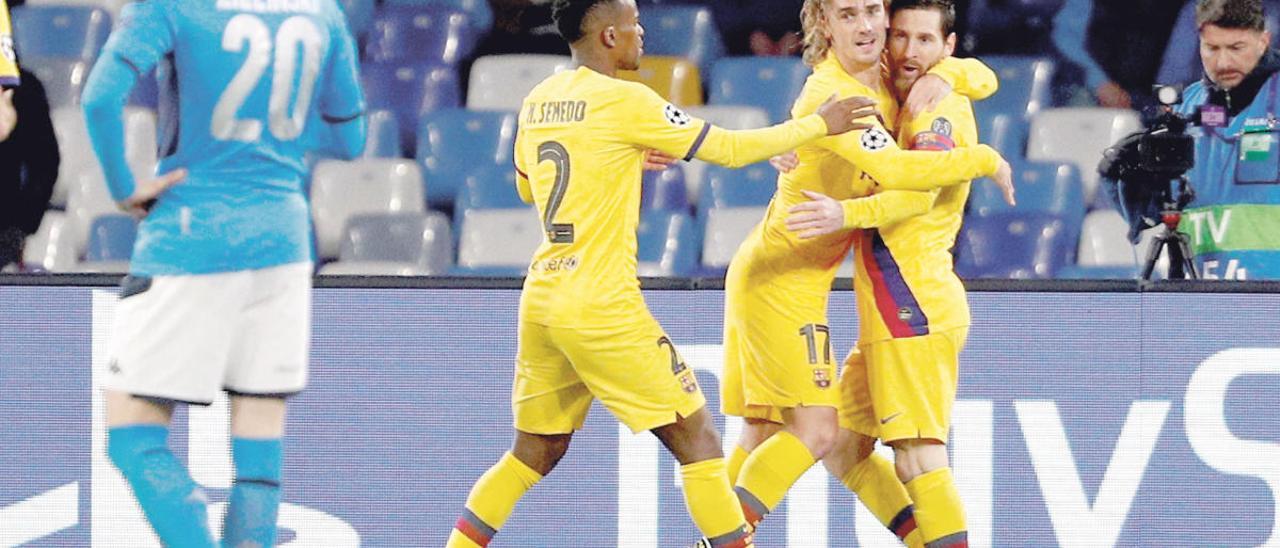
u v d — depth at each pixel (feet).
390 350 59.77
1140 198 66.03
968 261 83.10
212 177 49.65
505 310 59.93
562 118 52.54
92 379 58.95
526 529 59.82
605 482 59.82
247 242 49.75
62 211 86.69
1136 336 59.67
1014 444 59.67
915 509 55.72
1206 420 59.52
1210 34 69.77
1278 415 59.41
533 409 54.90
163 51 48.80
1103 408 59.67
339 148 53.52
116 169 48.26
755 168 89.35
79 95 94.02
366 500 59.72
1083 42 103.24
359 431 59.72
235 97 49.21
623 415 52.70
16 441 58.85
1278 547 59.36
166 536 49.19
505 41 102.78
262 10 49.60
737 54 105.70
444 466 59.77
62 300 58.95
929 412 55.06
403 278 59.82
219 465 58.80
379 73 99.45
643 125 51.57
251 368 50.49
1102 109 94.79
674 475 59.82
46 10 99.30
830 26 54.44
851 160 53.06
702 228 87.25
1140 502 59.57
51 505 58.80
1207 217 70.90
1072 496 59.67
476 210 86.22
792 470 55.26
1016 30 103.45
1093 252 86.89
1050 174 89.15
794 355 55.52
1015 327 59.72
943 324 54.95
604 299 51.98
